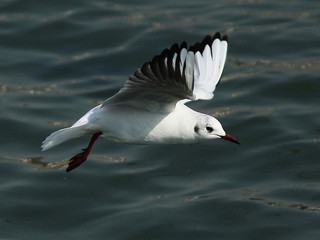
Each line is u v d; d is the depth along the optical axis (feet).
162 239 41.98
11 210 44.27
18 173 47.21
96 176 47.21
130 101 29.99
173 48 25.84
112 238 42.22
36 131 50.57
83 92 55.01
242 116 52.42
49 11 63.93
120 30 61.26
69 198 45.19
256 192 45.60
